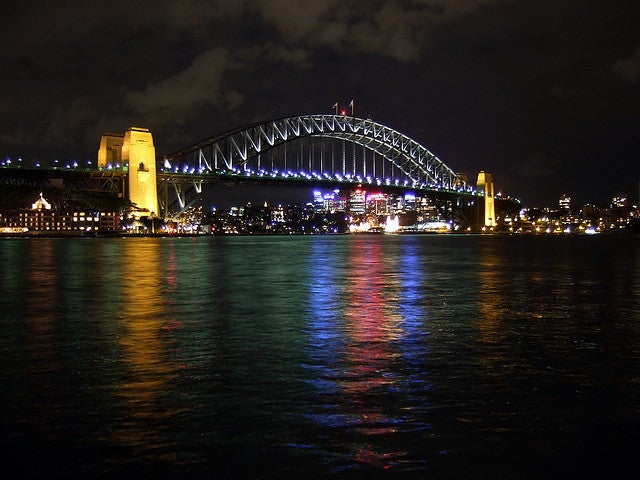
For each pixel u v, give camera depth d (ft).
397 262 174.70
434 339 49.49
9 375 37.37
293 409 30.73
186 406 31.17
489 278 116.16
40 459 24.89
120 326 56.13
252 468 24.12
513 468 24.22
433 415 29.89
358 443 26.48
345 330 53.93
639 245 366.43
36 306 71.26
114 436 27.17
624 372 38.34
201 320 59.88
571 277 118.52
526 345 47.03
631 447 26.14
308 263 168.14
